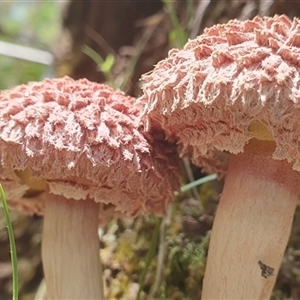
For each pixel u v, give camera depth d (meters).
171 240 0.26
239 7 0.29
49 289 0.19
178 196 0.27
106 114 0.17
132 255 0.27
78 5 0.40
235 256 0.17
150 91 0.16
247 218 0.17
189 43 0.16
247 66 0.14
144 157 0.17
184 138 0.17
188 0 0.33
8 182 0.19
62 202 0.19
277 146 0.14
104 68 0.30
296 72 0.14
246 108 0.14
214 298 0.17
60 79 0.20
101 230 0.29
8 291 0.33
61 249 0.19
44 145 0.16
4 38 0.64
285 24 0.16
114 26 0.38
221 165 0.22
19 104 0.17
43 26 0.75
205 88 0.14
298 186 0.17
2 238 0.35
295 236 0.24
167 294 0.25
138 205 0.20
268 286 0.17
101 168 0.16
